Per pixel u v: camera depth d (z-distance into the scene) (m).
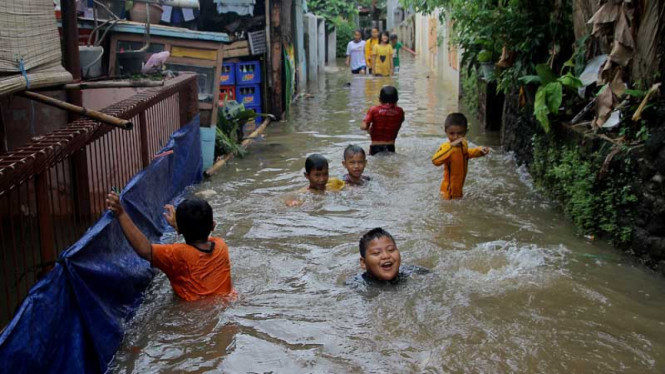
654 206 5.16
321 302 4.76
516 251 5.62
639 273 5.16
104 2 9.38
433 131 11.76
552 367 3.84
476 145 10.48
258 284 5.11
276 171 8.95
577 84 6.60
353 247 5.88
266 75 13.35
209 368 3.93
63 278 3.81
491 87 11.69
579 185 6.10
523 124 8.79
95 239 4.37
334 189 7.67
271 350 4.11
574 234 6.11
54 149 3.93
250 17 13.37
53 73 5.61
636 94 5.53
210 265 4.87
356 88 19.83
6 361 3.07
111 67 9.30
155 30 9.28
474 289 4.89
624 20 5.71
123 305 4.59
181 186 7.75
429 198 7.34
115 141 5.84
